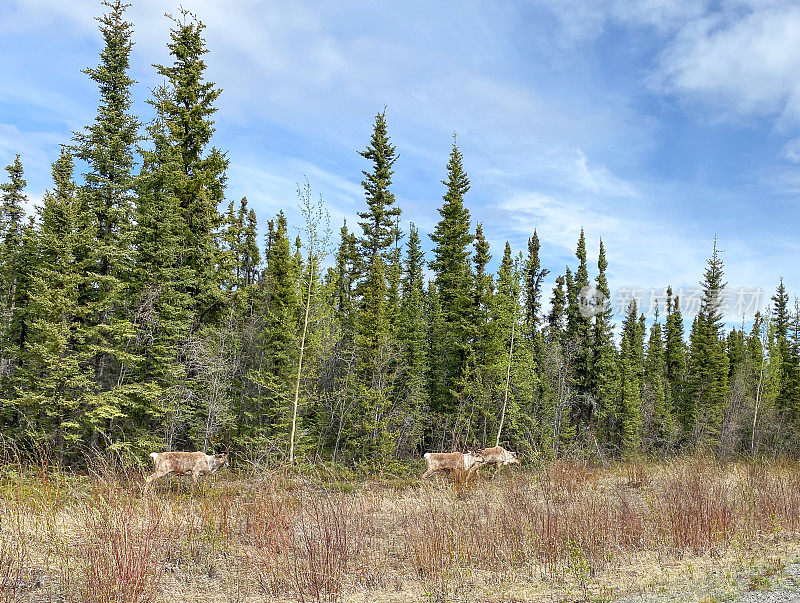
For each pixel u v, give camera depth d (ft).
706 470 55.83
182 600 23.16
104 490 30.68
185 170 78.54
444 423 90.33
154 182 72.13
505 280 95.71
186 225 73.92
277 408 79.20
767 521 35.65
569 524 32.83
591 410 117.80
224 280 81.51
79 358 59.00
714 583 24.12
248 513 32.89
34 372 58.59
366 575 27.09
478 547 30.58
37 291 59.62
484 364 91.40
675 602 21.76
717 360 147.95
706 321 157.99
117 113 67.15
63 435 53.62
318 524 29.25
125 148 67.72
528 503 38.34
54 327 55.77
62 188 64.80
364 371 88.74
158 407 64.28
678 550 30.78
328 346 88.22
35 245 66.80
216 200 81.10
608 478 61.11
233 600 23.54
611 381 124.88
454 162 113.70
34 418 55.26
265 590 24.66
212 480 50.21
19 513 28.48
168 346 67.46
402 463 82.28
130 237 64.59
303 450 75.00
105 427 61.62
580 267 129.08
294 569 25.26
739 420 128.26
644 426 130.62
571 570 27.35
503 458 61.11
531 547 30.86
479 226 95.45
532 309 140.67
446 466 58.18
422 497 45.62
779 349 166.09
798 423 133.59
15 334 73.20
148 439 64.54
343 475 69.31
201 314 79.30
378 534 34.42
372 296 91.20
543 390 100.83
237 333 84.99
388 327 89.86
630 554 30.58
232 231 85.15
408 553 29.58
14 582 21.90
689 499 37.14
